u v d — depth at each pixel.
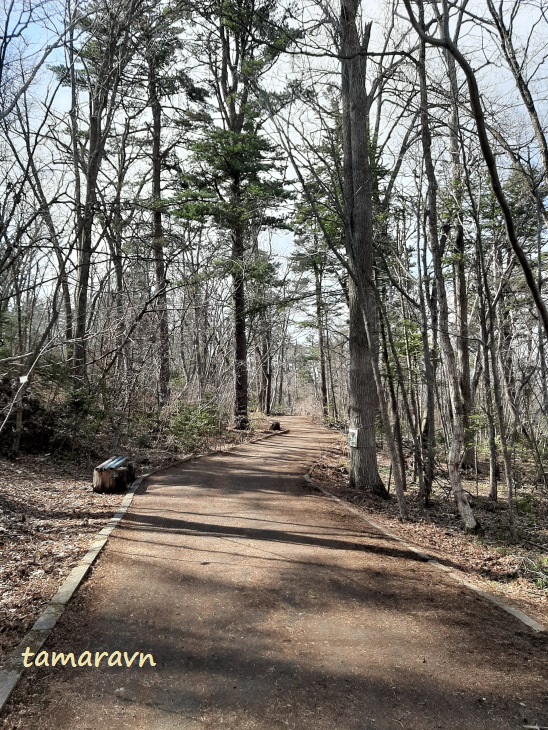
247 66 13.87
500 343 10.70
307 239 15.84
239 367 20.84
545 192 7.95
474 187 9.05
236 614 4.57
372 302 10.39
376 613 4.74
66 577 5.07
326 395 32.91
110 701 3.31
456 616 4.78
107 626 4.24
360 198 9.79
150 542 6.32
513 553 7.37
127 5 10.03
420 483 9.59
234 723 3.14
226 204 18.34
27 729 3.02
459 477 8.62
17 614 4.29
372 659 3.93
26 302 13.82
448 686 3.62
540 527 9.39
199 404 16.52
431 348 12.30
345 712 3.28
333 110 10.16
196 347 19.94
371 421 10.43
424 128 8.95
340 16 9.16
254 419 26.14
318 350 34.62
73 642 3.96
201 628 4.29
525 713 3.35
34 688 3.39
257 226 19.42
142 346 15.32
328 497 9.47
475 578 6.04
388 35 11.79
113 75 12.06
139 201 16.69
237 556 6.02
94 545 6.02
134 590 4.94
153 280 17.16
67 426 11.77
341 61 9.86
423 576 5.81
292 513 8.12
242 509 8.20
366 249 9.89
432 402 10.05
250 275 18.98
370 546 6.73
